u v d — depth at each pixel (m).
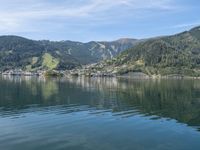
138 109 88.25
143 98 117.50
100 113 80.81
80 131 61.16
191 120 72.06
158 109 88.56
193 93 139.62
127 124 67.38
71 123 68.06
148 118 74.25
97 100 110.12
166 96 125.81
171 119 73.25
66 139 55.62
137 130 62.16
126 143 53.50
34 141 54.28
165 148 50.91
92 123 68.12
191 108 90.75
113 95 129.12
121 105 96.69
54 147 51.16
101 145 52.44
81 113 80.81
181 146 52.00
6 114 79.31
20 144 52.53
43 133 59.53
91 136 57.69
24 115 77.75
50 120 71.19
